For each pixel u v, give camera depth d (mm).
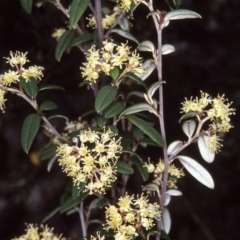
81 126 3221
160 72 2717
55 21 4223
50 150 3178
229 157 5156
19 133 5309
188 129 2713
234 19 4797
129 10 2934
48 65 4496
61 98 4902
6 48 4535
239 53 4875
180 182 5160
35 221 5449
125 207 2619
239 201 5320
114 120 2842
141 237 2922
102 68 2637
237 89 4930
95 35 3186
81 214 3303
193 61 4848
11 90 2818
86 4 2738
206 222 5336
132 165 3332
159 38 2689
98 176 2693
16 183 5324
